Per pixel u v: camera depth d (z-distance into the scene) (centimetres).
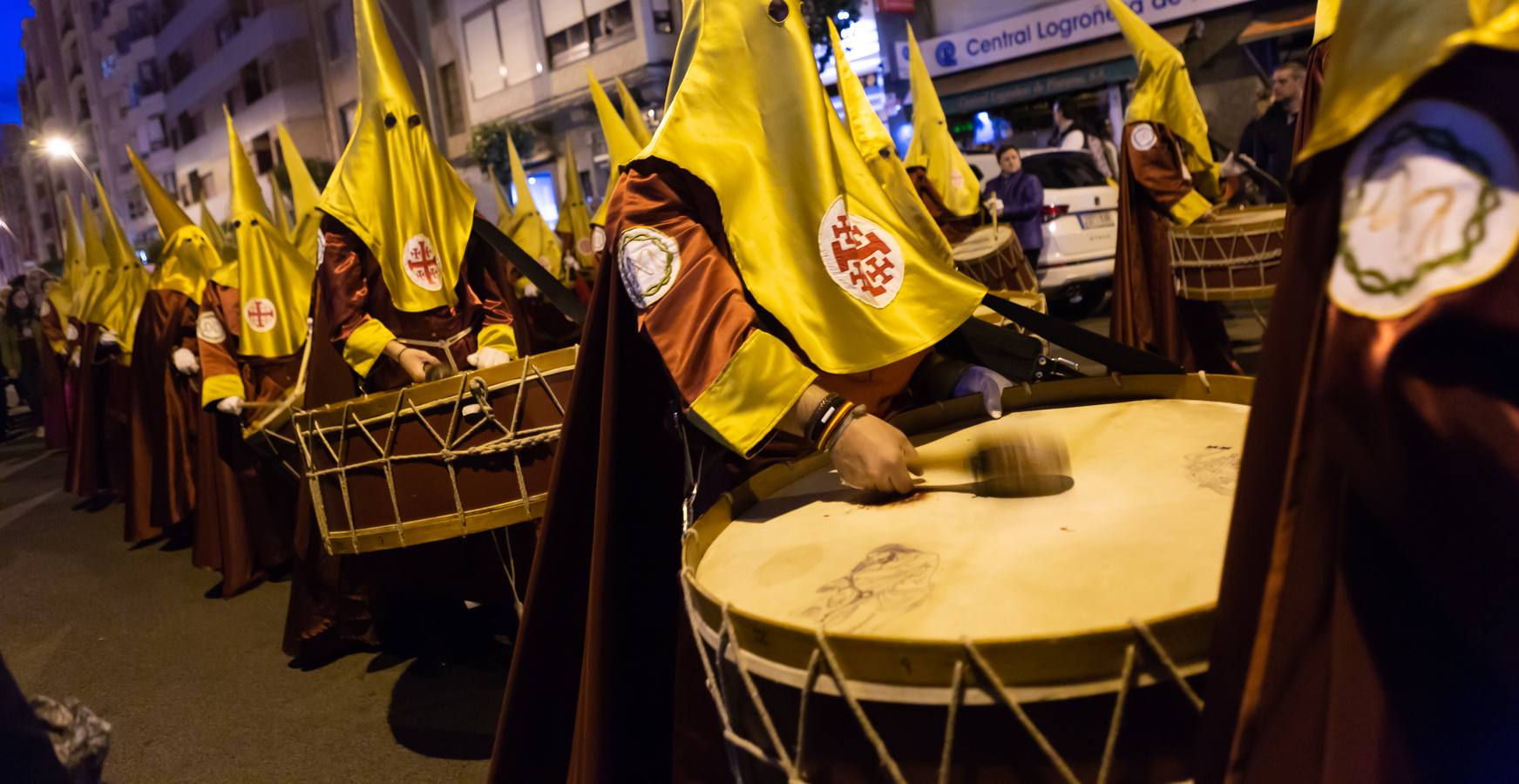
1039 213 868
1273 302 87
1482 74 74
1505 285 73
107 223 807
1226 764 88
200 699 373
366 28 304
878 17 1666
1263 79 1233
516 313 328
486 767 290
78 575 594
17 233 7262
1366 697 82
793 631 103
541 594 176
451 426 241
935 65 1577
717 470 182
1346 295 78
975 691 95
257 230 464
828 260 164
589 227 1125
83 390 814
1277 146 753
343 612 386
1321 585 84
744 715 116
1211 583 104
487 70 2741
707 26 165
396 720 328
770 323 163
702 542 138
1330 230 82
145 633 463
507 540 285
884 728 99
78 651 452
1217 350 522
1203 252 487
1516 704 80
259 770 306
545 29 2522
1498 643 77
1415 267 75
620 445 170
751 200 162
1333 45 84
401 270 300
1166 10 1294
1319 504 83
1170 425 159
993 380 182
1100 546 117
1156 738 95
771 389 145
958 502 140
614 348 165
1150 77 502
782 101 164
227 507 502
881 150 370
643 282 154
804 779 106
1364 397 76
